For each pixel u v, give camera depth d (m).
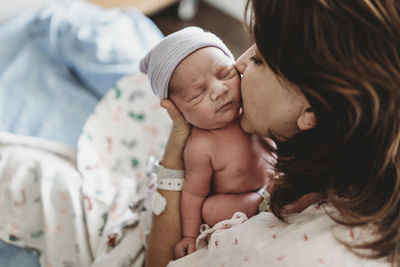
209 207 0.85
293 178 0.67
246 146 0.82
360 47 0.51
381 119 0.53
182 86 0.75
